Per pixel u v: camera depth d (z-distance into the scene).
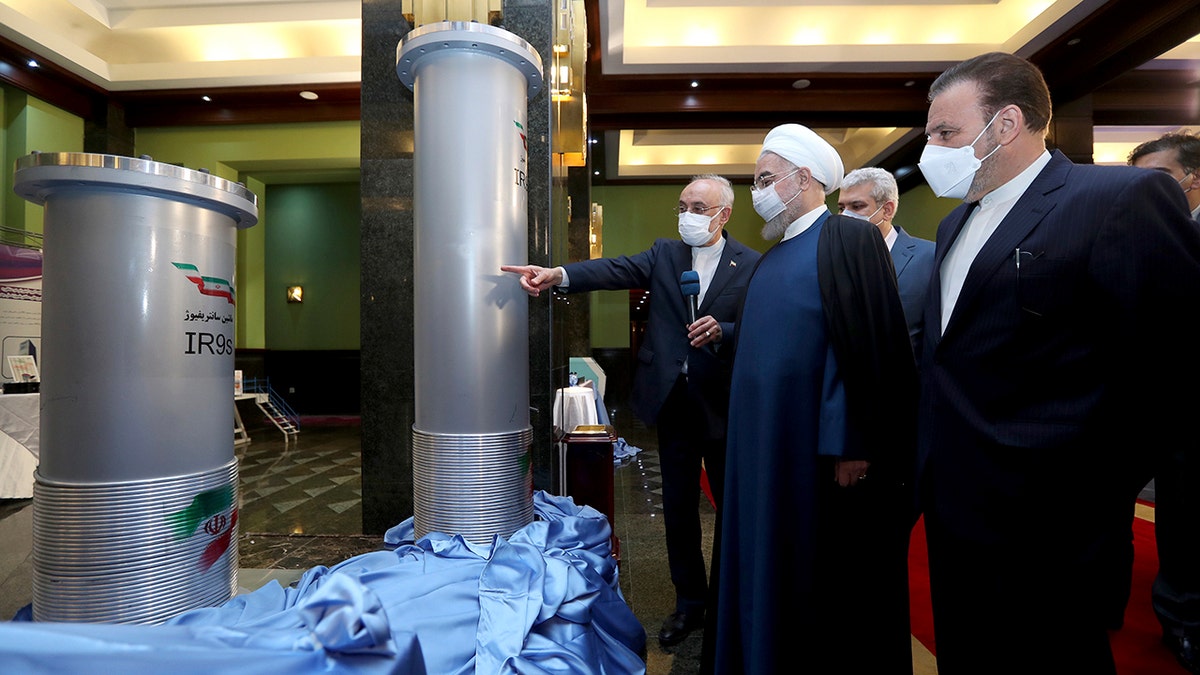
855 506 1.34
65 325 1.37
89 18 6.71
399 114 2.62
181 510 1.45
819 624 1.32
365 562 1.66
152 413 1.41
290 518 3.53
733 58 6.53
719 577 1.46
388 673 0.48
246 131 8.08
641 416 2.05
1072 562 1.00
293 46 7.40
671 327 2.04
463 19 2.42
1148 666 1.72
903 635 1.33
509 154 1.88
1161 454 1.00
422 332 1.88
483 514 1.84
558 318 2.69
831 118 7.25
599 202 10.70
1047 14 5.59
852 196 2.42
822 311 1.36
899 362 1.32
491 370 1.85
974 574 1.10
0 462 3.65
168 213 1.44
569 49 2.75
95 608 1.36
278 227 10.30
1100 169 1.04
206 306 1.52
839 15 6.50
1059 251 1.01
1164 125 6.64
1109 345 0.98
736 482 1.42
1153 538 2.86
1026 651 1.03
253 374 9.34
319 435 7.68
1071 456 1.00
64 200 1.36
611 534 2.09
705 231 1.98
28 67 6.67
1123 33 5.35
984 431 1.07
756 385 1.39
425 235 1.87
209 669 0.41
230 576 1.61
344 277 10.25
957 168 1.14
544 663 1.28
